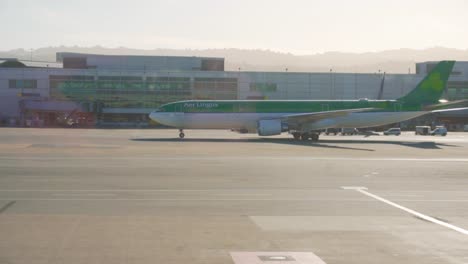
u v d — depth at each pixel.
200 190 28.08
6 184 29.50
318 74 131.50
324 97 131.88
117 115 130.75
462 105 135.75
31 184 29.55
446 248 16.28
